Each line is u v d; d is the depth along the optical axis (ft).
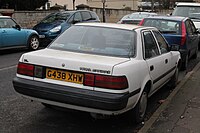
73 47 17.54
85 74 14.69
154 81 18.72
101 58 15.76
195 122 17.81
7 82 25.49
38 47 47.60
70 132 15.88
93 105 14.39
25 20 69.10
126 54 16.71
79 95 14.51
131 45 17.20
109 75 14.38
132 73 15.33
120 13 110.63
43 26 49.60
